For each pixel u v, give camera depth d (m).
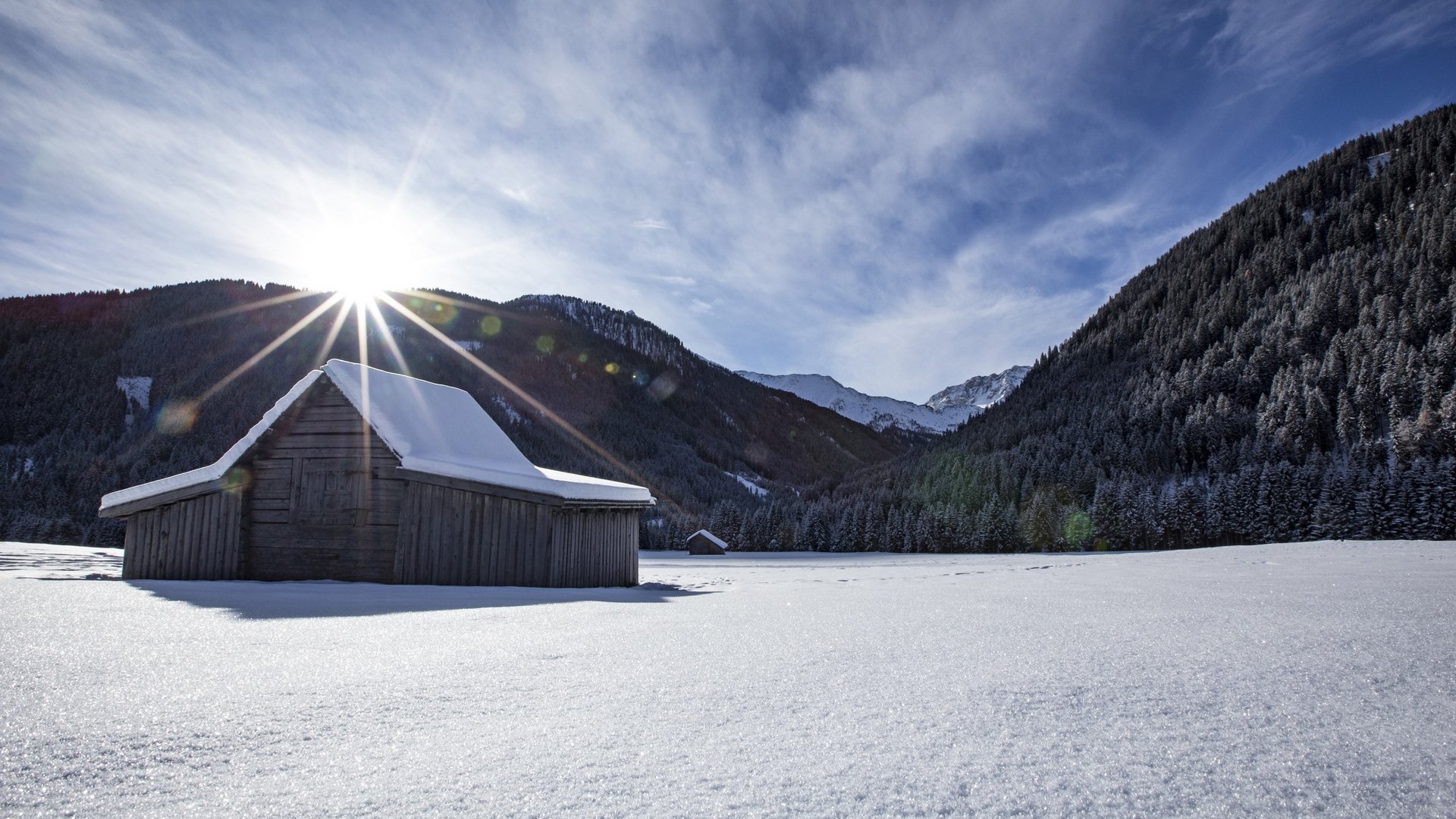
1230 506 68.69
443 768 2.06
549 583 11.88
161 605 5.80
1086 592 8.95
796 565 38.53
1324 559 17.22
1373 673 3.47
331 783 1.93
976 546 81.81
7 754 2.10
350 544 12.47
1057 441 110.31
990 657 3.92
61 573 11.19
